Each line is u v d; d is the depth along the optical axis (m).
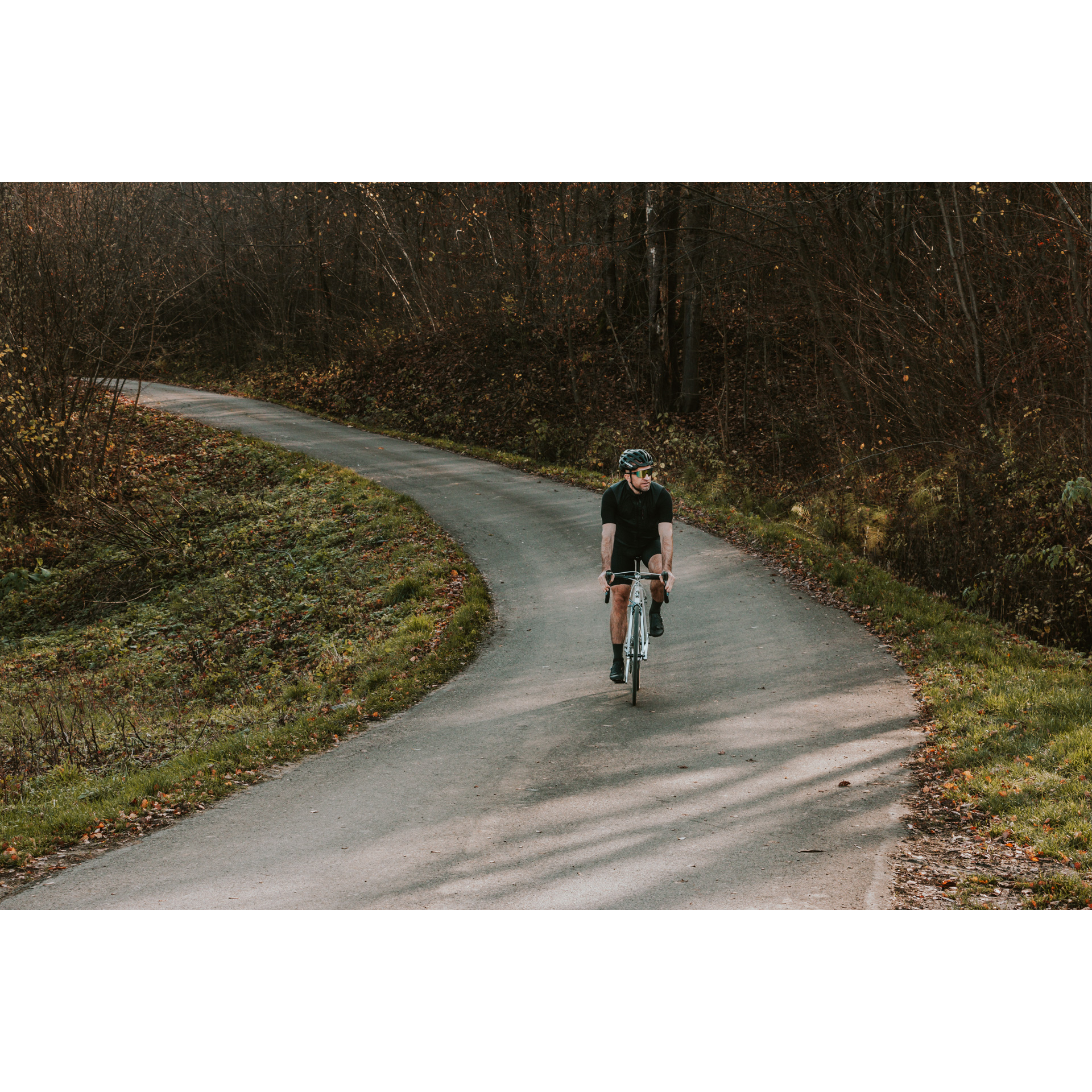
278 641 14.12
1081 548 12.66
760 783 6.71
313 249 41.00
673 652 10.28
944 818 5.99
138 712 11.94
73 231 25.11
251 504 22.28
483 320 33.19
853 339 20.45
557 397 29.31
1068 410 14.66
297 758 7.90
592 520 18.05
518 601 12.85
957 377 17.00
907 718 8.00
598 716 8.39
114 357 26.75
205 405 36.34
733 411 26.83
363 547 17.59
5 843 6.28
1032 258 15.90
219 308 44.81
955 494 15.36
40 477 23.95
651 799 6.50
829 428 22.80
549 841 5.86
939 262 18.33
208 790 7.19
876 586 12.53
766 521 17.94
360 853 5.83
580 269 29.94
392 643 11.34
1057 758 6.61
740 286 26.16
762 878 5.18
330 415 34.69
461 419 30.34
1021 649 10.02
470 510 19.45
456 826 6.20
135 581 19.42
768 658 9.91
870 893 4.95
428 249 37.09
